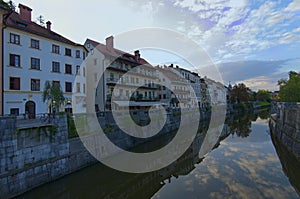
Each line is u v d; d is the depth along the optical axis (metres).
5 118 11.28
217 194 11.84
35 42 23.66
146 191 12.80
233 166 16.75
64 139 14.93
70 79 27.39
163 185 13.51
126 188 13.51
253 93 127.25
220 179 14.09
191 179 14.30
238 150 21.97
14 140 11.58
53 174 13.48
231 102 79.19
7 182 10.84
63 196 12.77
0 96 19.47
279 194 11.67
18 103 21.56
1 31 19.67
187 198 11.45
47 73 24.67
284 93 43.72
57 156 14.19
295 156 17.27
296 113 19.25
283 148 21.59
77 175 15.09
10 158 11.29
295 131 19.03
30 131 12.66
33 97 22.91
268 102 124.81
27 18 26.03
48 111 23.28
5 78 20.56
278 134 26.23
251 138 28.45
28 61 22.73
